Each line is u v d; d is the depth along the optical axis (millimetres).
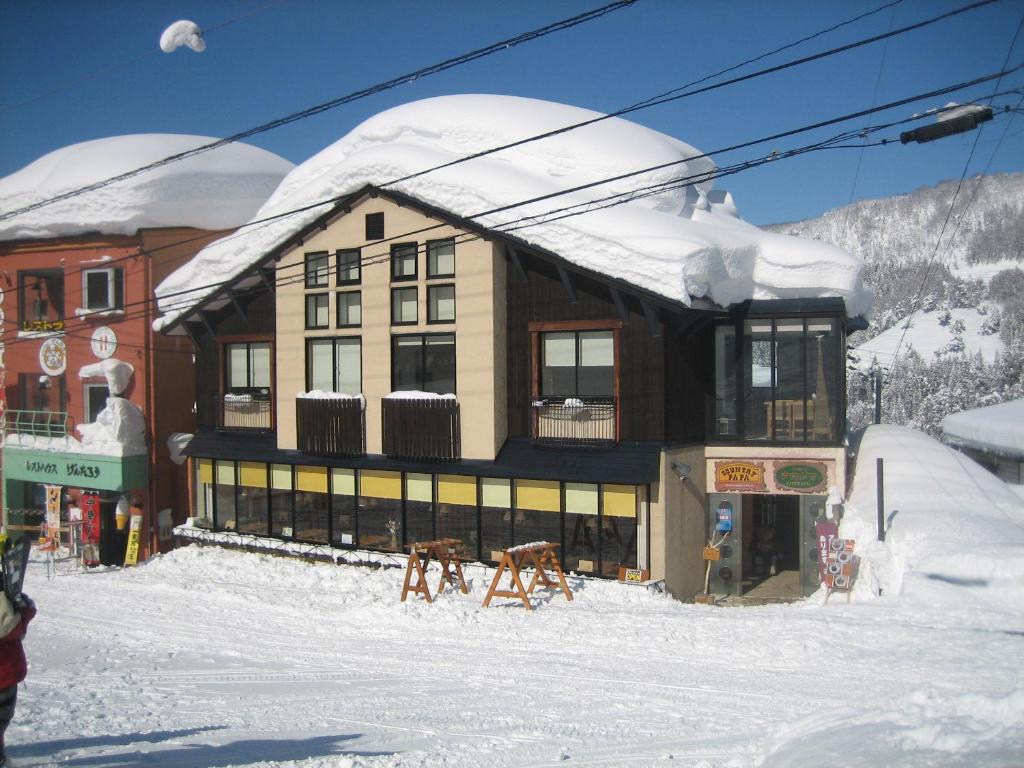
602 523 17391
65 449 25688
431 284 19250
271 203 23266
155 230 25984
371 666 12328
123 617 16109
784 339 18906
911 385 97188
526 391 18578
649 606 15344
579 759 8164
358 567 20109
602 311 17672
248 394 23234
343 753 8359
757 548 21344
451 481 19281
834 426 18531
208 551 22672
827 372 18672
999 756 5824
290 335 21672
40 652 13703
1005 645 11195
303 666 12469
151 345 25672
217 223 27188
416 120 21828
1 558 6664
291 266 21500
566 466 17594
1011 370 96625
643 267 16344
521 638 13281
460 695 10734
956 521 15531
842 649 11555
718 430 19234
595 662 11922
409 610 14867
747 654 11758
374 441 20266
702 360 19250
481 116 21281
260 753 8242
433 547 15969
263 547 22250
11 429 27844
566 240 17250
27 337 27734
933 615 12750
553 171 20062
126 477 24750
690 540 18391
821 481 18594
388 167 19297
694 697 10172
